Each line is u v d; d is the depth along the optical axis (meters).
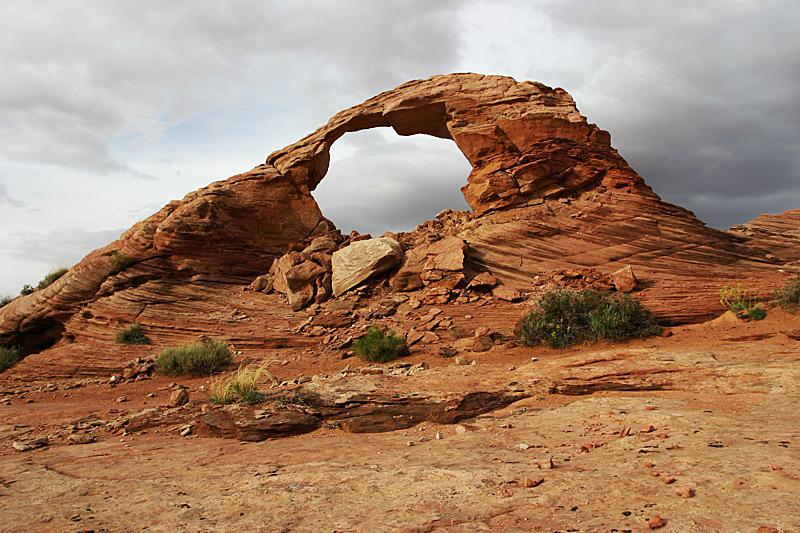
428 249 18.62
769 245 18.33
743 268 16.88
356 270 18.33
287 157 22.98
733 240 18.48
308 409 8.72
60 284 20.02
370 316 16.84
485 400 8.77
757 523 3.04
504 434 6.86
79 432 8.88
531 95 20.53
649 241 17.97
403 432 7.78
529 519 3.54
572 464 4.94
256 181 22.06
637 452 5.09
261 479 5.19
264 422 8.11
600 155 19.98
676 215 18.98
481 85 21.12
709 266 17.03
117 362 16.17
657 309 14.00
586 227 18.61
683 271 16.77
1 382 15.65
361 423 8.18
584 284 16.06
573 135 20.12
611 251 17.78
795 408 6.17
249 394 9.51
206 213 20.44
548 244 18.36
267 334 16.98
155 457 6.69
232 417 8.53
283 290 19.45
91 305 19.19
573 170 19.94
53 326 20.27
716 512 3.29
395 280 18.09
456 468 5.06
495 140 20.56
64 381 15.53
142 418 9.31
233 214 21.41
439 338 14.80
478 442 6.49
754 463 4.20
